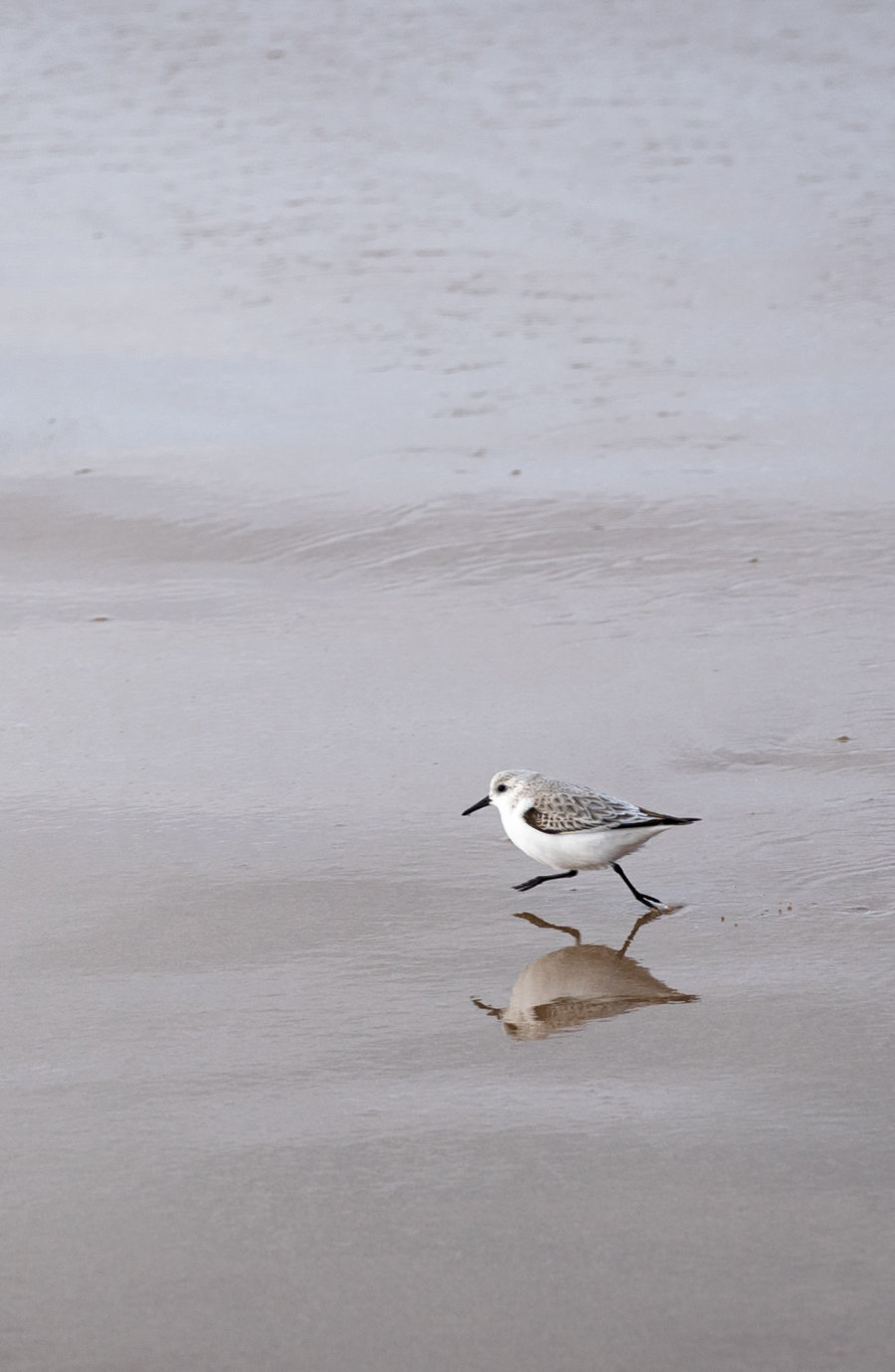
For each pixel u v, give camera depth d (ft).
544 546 60.44
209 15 179.83
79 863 35.40
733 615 53.47
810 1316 20.67
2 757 42.04
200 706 45.88
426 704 45.80
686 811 37.88
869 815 37.40
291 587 57.41
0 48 166.20
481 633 52.29
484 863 35.53
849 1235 22.26
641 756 41.52
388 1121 25.25
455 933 32.19
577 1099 25.89
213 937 31.86
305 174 123.75
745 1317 20.67
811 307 93.61
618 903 33.50
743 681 47.26
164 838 36.76
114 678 48.42
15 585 57.77
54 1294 21.22
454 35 171.32
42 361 84.53
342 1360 19.99
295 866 35.24
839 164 125.59
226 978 30.12
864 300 94.53
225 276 99.30
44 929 32.17
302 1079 26.58
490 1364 19.90
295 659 50.03
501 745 42.50
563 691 46.73
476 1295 21.11
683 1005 29.01
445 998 29.43
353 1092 26.18
